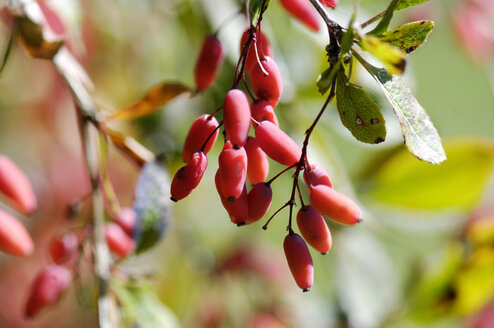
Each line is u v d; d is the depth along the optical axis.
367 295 0.48
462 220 0.44
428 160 0.28
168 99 0.35
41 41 0.34
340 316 0.49
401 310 0.45
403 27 0.28
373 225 0.42
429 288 0.43
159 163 0.36
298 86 0.43
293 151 0.28
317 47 0.44
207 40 0.33
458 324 0.48
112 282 0.35
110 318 0.35
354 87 0.28
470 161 0.41
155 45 0.56
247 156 0.29
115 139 0.35
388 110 0.38
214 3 0.46
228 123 0.28
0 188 0.35
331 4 0.29
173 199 0.29
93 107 0.35
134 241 0.36
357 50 0.28
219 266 0.56
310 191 0.29
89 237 0.36
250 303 0.55
